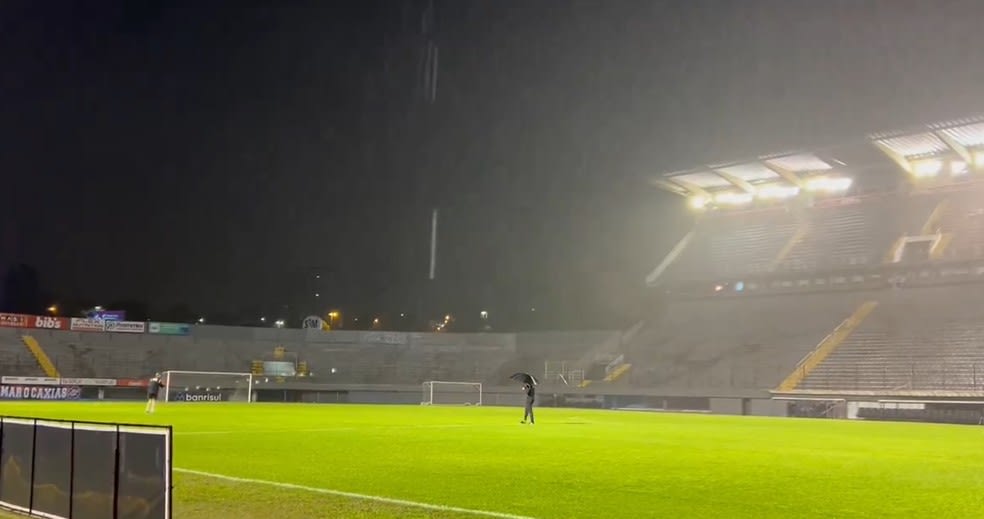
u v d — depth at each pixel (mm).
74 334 78875
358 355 87875
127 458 9500
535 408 62156
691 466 17250
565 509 11391
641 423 38156
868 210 77688
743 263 79000
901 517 10961
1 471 11578
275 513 10945
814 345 65438
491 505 11680
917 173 72750
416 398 76812
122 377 78375
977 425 44906
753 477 15305
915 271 67875
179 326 84000
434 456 19109
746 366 66125
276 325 110312
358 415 43250
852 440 27422
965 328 59875
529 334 86938
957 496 12969
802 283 74250
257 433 27219
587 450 21219
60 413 39688
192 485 13555
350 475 15164
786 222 82188
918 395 51594
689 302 81312
